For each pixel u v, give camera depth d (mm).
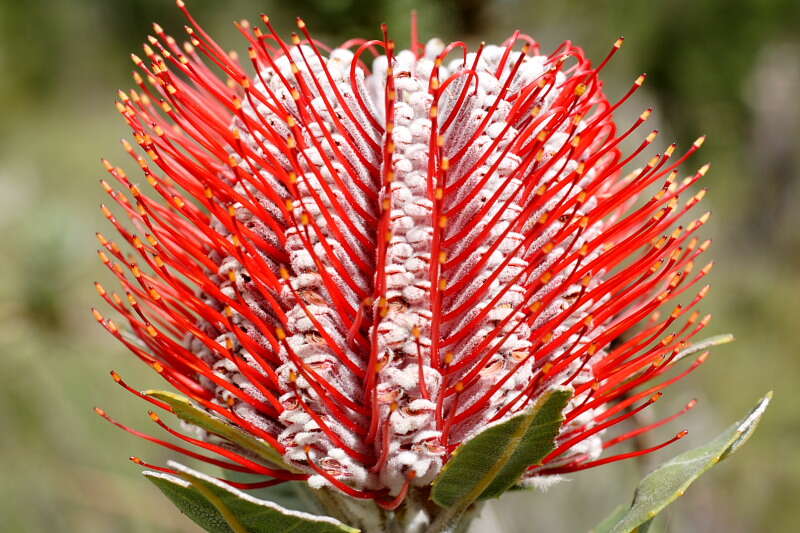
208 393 295
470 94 287
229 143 296
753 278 1096
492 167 280
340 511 293
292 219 279
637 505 285
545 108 295
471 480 278
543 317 285
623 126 489
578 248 288
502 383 277
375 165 288
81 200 992
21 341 455
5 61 1272
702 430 518
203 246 303
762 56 1164
